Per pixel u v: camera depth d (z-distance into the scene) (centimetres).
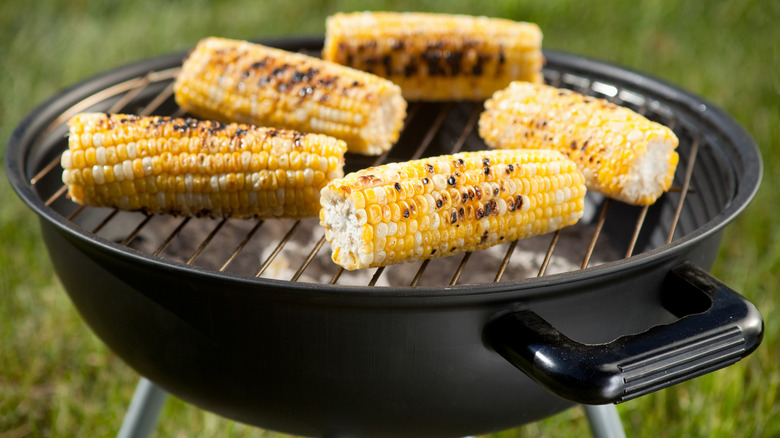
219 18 156
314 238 83
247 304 65
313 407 68
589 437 94
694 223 79
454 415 69
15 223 110
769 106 129
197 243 83
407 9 161
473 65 85
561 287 64
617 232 84
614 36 154
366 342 65
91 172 72
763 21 155
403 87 86
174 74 87
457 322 65
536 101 79
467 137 90
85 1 154
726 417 93
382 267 69
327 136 76
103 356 99
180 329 67
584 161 76
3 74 132
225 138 72
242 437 94
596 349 63
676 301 68
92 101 82
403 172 68
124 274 67
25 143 76
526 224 71
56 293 104
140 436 81
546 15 158
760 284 106
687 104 83
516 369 67
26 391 95
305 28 154
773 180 117
